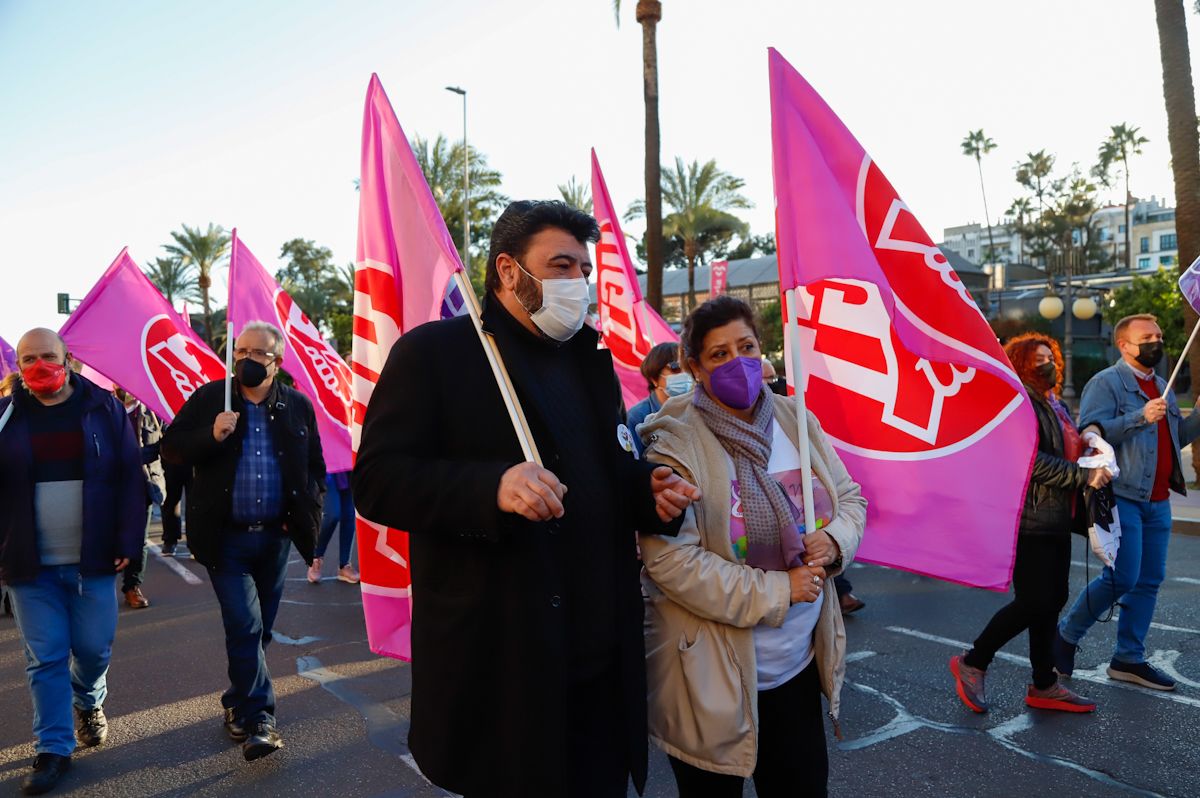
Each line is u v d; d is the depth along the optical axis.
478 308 1.94
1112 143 68.69
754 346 2.40
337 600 7.05
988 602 6.37
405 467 1.84
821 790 2.34
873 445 3.40
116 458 3.94
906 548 3.32
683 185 33.66
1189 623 5.57
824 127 3.06
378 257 3.00
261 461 4.04
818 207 2.93
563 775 1.83
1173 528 8.97
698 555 2.22
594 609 1.99
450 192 36.44
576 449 2.04
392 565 3.07
